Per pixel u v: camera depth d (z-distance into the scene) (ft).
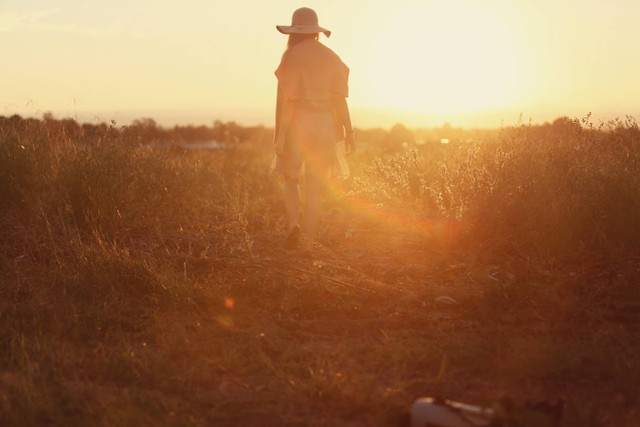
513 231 23.67
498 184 24.67
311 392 13.80
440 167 30.50
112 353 15.38
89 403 13.16
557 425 11.83
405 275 21.90
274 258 23.44
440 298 19.17
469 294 19.16
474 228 24.26
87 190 26.27
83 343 16.34
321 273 21.85
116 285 19.63
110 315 17.60
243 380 14.67
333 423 12.77
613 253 21.59
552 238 22.65
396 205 29.30
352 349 16.14
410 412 12.26
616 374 14.35
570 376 14.56
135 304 18.65
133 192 28.04
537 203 23.85
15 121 32.37
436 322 18.02
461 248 23.98
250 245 23.89
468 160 27.37
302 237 24.35
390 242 25.76
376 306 19.29
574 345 15.57
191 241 25.45
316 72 23.52
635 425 12.37
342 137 24.57
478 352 15.55
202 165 37.58
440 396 13.83
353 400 13.51
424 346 16.19
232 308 18.80
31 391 13.17
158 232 25.36
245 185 37.40
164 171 32.48
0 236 24.25
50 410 12.71
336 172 24.13
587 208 23.02
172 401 13.34
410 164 31.71
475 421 11.61
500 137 31.17
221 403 13.48
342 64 24.00
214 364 15.29
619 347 15.56
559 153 26.40
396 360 15.34
